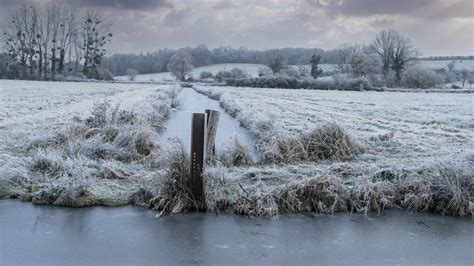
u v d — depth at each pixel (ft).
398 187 24.52
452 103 122.72
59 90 151.23
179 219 20.86
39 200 22.57
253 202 22.12
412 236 19.72
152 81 330.34
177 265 16.21
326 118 66.28
